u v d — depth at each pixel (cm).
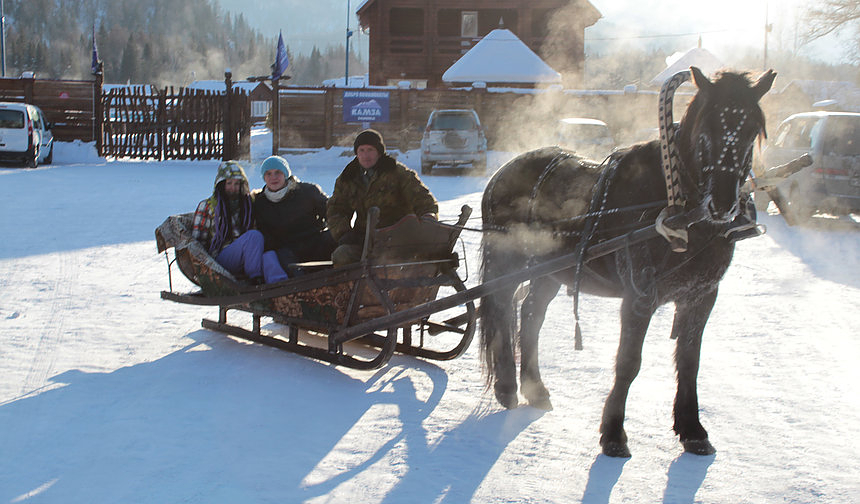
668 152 436
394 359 665
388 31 3928
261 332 741
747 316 789
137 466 432
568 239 519
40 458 440
